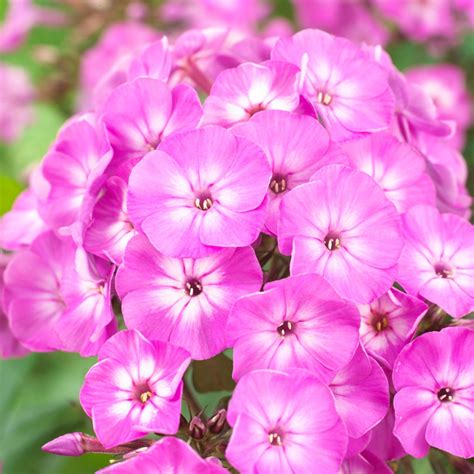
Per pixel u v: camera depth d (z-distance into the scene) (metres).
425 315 0.35
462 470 0.36
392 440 0.35
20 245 0.40
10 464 0.43
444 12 0.55
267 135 0.35
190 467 0.33
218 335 0.34
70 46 0.54
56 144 0.38
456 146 0.48
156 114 0.36
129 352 0.34
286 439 0.33
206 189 0.34
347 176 0.34
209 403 0.39
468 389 0.34
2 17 0.62
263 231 0.34
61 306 0.39
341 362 0.33
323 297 0.33
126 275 0.34
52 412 0.44
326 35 0.37
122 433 0.33
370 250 0.34
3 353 0.40
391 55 0.56
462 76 0.54
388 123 0.37
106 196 0.36
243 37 0.39
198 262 0.34
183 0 0.54
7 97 0.57
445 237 0.36
